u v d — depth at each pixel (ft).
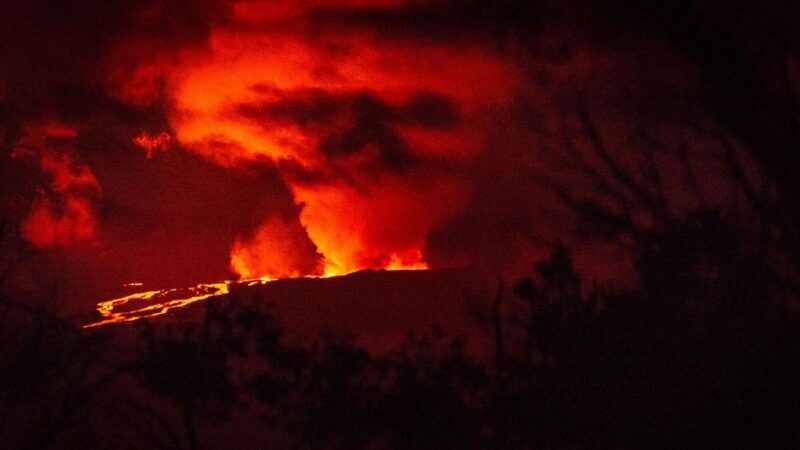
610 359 19.99
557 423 20.36
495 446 20.89
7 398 22.66
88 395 22.93
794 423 17.56
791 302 17.74
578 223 21.22
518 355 21.36
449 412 21.11
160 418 22.70
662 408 19.24
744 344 18.31
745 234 18.29
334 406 22.12
